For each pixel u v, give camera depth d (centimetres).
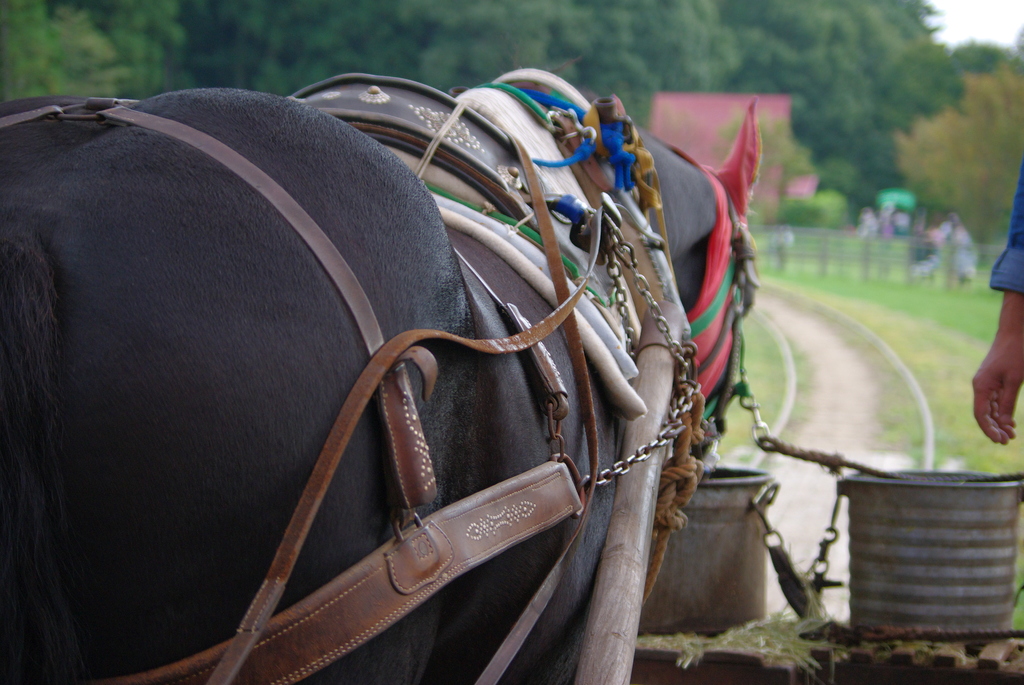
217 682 114
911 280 3119
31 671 116
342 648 127
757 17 8138
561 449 171
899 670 275
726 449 893
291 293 125
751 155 305
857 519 310
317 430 123
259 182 129
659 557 222
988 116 3556
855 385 1327
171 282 119
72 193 121
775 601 471
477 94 217
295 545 119
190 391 117
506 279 181
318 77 4000
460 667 171
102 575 118
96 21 3222
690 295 286
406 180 148
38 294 113
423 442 131
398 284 137
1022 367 275
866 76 8506
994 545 300
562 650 195
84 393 114
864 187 8075
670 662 280
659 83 4816
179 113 136
